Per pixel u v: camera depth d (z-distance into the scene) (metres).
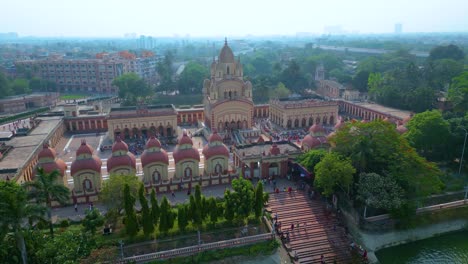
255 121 119.44
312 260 51.69
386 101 124.06
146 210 50.19
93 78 199.88
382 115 111.00
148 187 65.50
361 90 157.38
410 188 59.94
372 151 61.59
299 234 55.84
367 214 59.00
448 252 55.69
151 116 100.88
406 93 117.06
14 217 40.06
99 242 48.41
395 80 132.62
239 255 51.00
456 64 140.50
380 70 184.75
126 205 49.28
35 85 188.88
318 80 169.12
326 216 59.66
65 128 109.31
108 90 199.00
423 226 59.75
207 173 70.94
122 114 99.25
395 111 113.75
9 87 164.38
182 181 67.19
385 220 58.03
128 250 49.66
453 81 119.19
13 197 40.19
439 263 53.09
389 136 62.47
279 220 58.34
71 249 42.09
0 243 41.66
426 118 75.69
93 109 122.56
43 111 140.62
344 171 57.28
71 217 56.84
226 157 71.19
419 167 60.03
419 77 136.12
